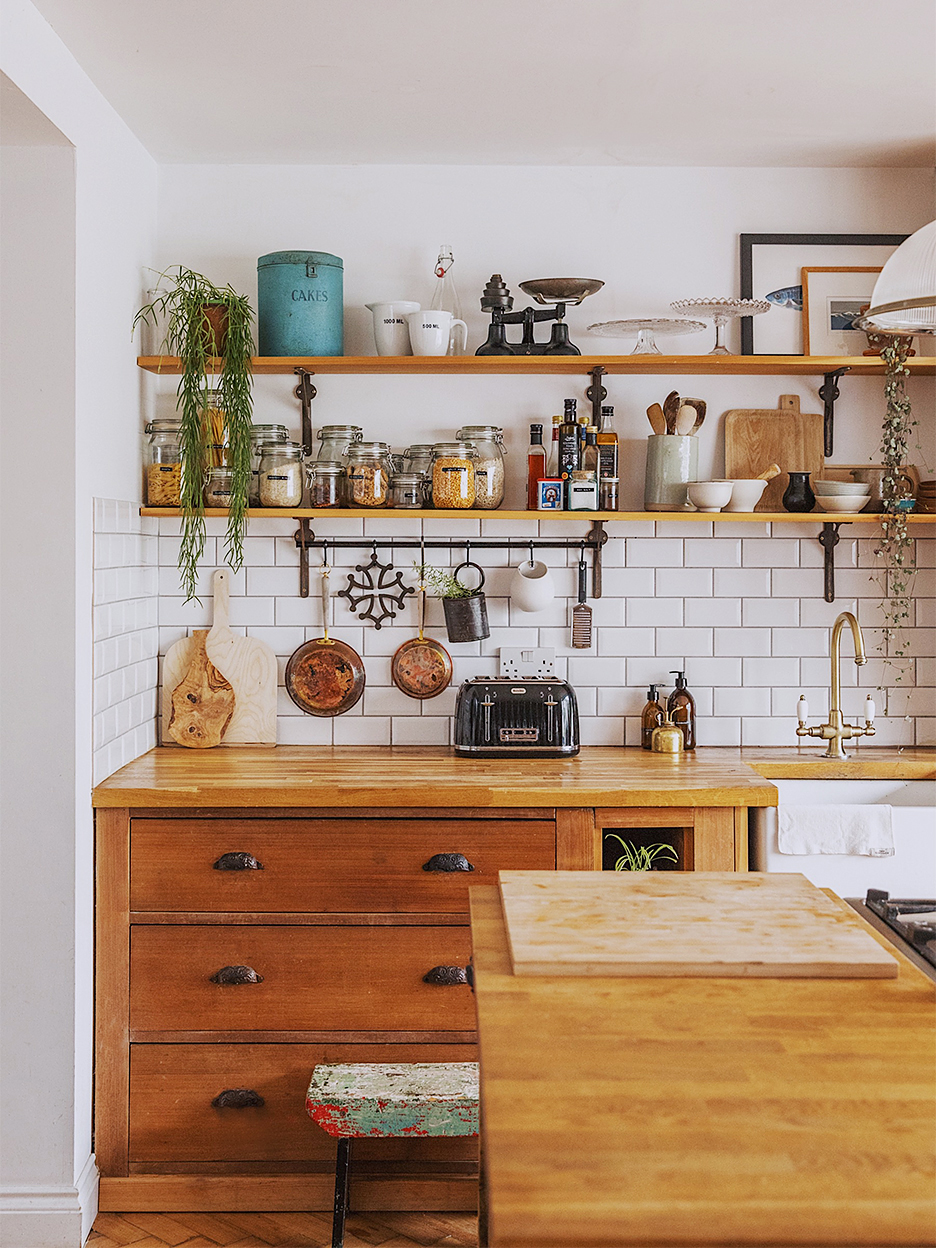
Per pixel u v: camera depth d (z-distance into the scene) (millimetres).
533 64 2693
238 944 2783
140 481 3244
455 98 2898
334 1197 2586
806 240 3402
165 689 3432
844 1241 862
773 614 3459
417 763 3123
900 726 3465
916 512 3375
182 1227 2707
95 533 2781
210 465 3254
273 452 3242
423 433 3436
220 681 3416
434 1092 2541
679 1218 875
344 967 2787
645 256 3420
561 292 3172
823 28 2496
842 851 2838
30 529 2627
